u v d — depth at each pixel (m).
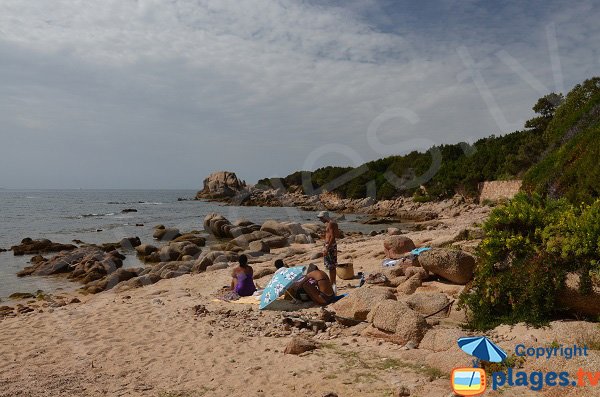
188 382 6.03
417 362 5.82
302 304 9.70
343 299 8.47
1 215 59.31
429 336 6.34
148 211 68.25
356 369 5.81
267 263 17.86
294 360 6.39
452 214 44.50
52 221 49.91
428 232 24.31
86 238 34.56
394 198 62.38
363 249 17.19
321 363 6.14
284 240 25.58
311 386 5.44
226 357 6.88
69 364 7.11
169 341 7.97
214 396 5.50
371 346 6.64
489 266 7.00
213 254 19.59
